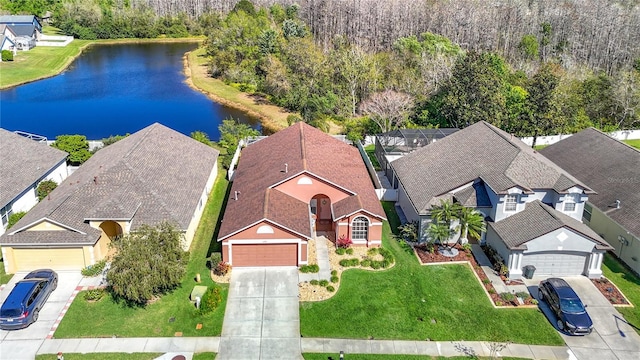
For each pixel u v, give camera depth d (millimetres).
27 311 29172
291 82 82625
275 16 116750
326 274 34656
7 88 90438
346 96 75000
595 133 47844
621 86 66625
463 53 77750
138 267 29688
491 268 35531
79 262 34469
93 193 36531
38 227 33906
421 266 35781
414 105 67562
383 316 31062
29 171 42812
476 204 37094
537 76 60312
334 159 43562
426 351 28594
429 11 107125
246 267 35219
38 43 123062
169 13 150875
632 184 39219
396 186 46562
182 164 43188
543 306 32000
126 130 70812
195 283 33562
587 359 28062
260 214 34219
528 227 34594
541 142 62281
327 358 27938
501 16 107125
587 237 33594
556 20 108062
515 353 28469
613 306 32062
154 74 102250
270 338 29188
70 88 91812
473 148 42312
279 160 42094
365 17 103688
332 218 38250
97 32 134875
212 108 81875
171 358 25859
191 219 36594
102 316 30469
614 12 109188
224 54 96750
